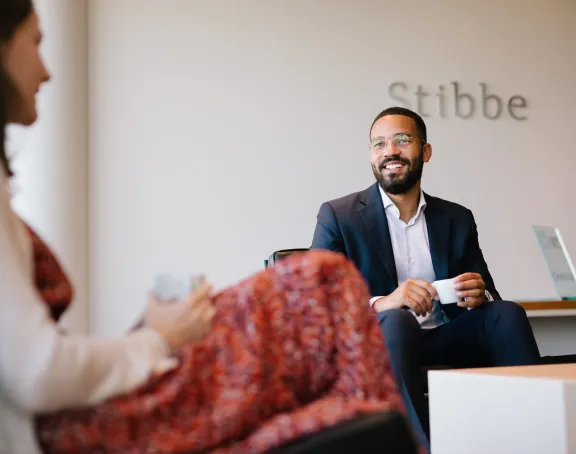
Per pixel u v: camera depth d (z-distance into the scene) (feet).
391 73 15.94
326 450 3.54
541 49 16.79
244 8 15.35
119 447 3.64
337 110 15.62
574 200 16.76
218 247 14.90
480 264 9.74
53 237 13.83
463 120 16.22
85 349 3.53
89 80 14.64
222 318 4.04
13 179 4.27
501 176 16.35
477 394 6.21
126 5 14.90
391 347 7.93
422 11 16.20
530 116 16.62
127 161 14.70
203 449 3.75
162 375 3.81
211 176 14.98
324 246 9.43
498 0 16.62
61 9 14.12
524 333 8.59
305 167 15.39
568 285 13.85
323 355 4.07
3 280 3.46
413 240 9.64
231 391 3.85
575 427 5.54
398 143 9.64
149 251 14.64
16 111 4.19
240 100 15.21
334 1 15.78
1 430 3.61
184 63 15.05
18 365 3.38
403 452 3.65
